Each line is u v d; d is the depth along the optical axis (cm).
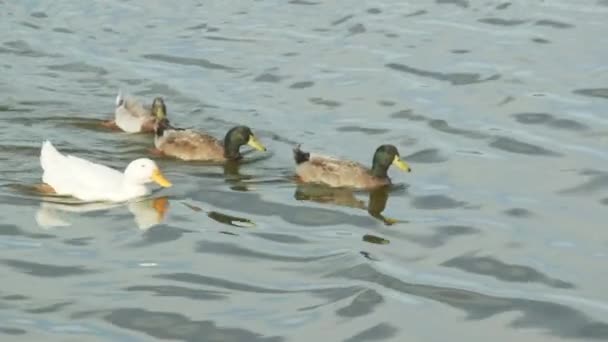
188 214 1930
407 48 2758
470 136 2289
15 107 2369
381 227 1897
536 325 1617
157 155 2191
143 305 1647
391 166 2161
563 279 1738
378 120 2366
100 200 1967
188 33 2847
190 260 1778
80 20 2920
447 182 2081
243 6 3031
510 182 2080
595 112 2400
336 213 1947
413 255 1805
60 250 1798
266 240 1845
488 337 1584
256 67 2647
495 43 2784
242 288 1697
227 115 2391
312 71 2622
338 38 2822
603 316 1638
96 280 1712
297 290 1692
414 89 2523
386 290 1692
